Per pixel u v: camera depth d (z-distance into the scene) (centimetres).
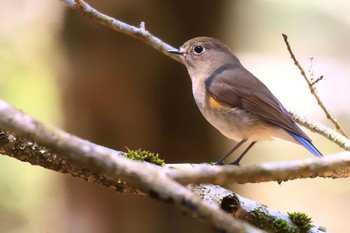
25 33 1450
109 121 1186
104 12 1145
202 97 811
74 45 1180
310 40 1738
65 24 1187
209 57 834
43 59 1440
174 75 1188
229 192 591
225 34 1304
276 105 787
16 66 1444
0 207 1349
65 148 366
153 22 1168
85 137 1195
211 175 399
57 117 1316
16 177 1373
